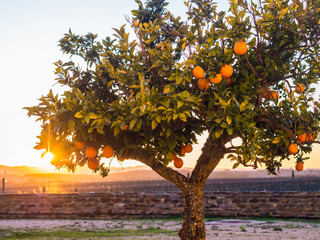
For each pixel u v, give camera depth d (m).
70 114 4.89
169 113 4.54
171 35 5.99
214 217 17.41
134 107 4.71
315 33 5.14
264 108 5.48
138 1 6.37
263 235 11.18
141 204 18.50
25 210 20.05
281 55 5.65
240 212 17.12
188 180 6.38
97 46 6.45
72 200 19.48
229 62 4.86
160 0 6.32
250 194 17.06
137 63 5.46
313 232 11.72
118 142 5.55
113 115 4.82
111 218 18.72
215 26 5.62
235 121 4.70
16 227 15.14
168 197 18.17
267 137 6.13
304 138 5.59
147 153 5.93
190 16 5.90
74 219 18.89
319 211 15.70
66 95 5.06
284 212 16.36
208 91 5.22
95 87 6.15
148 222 16.48
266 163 5.95
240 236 11.02
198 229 6.22
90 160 5.73
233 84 5.34
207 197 17.70
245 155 4.98
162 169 6.32
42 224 16.39
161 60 5.10
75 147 5.65
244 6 4.98
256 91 5.21
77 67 6.41
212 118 4.76
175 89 5.26
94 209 19.09
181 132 6.02
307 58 6.04
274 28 5.20
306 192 16.02
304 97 5.39
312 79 5.78
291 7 4.93
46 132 5.18
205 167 6.20
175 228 13.75
